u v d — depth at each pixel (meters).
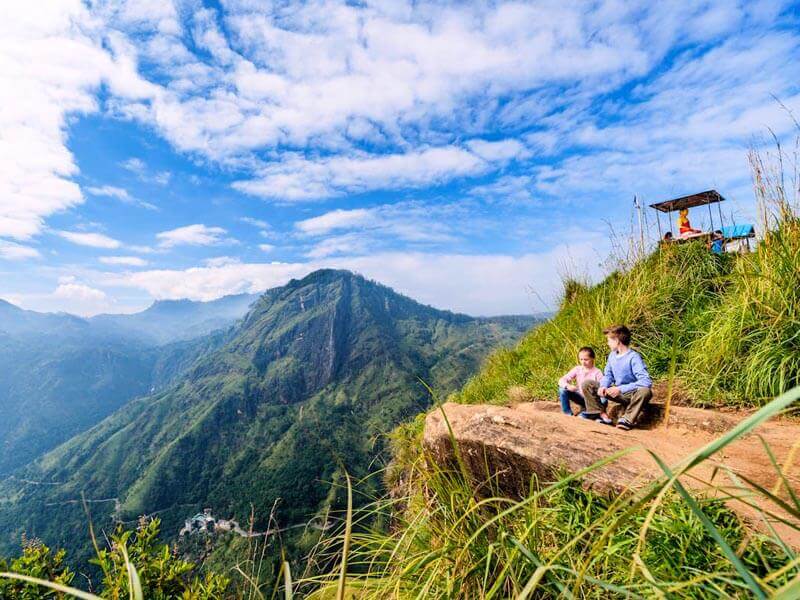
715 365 5.29
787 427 3.86
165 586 3.62
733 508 2.27
